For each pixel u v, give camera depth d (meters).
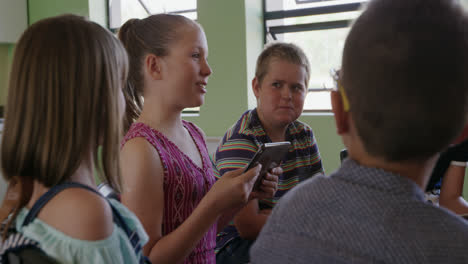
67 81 0.63
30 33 0.65
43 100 0.63
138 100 1.15
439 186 1.72
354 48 0.45
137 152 0.96
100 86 0.67
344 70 0.47
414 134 0.42
